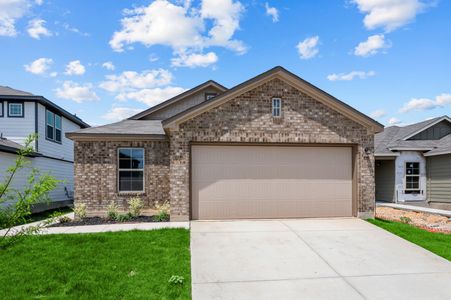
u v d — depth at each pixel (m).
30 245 7.16
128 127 12.90
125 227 9.10
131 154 11.64
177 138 10.02
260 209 10.50
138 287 5.09
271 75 10.20
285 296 5.09
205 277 5.78
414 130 16.92
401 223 10.24
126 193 11.46
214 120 10.12
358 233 8.76
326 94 10.45
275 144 10.55
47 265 5.96
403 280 5.78
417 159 16.14
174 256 6.55
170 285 5.21
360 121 10.78
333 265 6.47
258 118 10.27
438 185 15.33
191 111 9.91
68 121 20.25
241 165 10.49
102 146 11.45
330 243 7.87
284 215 10.59
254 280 5.70
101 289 4.98
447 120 17.02
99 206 11.35
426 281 5.74
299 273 6.04
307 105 10.52
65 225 9.61
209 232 8.70
